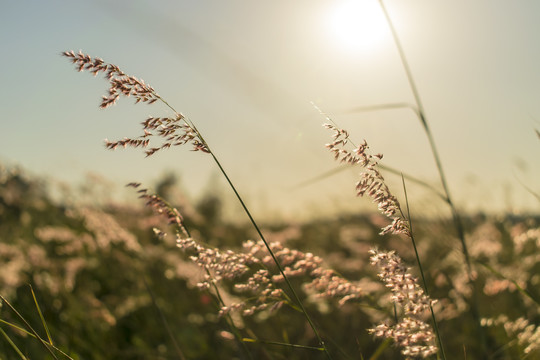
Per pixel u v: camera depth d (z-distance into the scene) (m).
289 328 3.85
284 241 6.76
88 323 3.91
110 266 5.26
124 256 5.26
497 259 4.45
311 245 6.79
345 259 5.52
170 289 4.93
